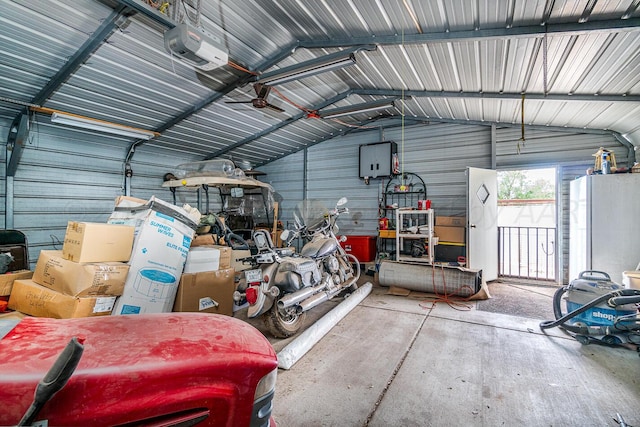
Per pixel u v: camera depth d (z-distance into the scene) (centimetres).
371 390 201
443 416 175
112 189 519
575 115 420
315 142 724
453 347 263
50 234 442
